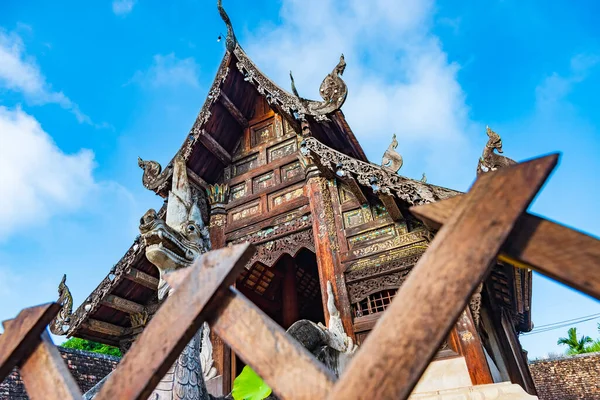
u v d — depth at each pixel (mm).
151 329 1452
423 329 1146
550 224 1245
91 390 4137
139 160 11836
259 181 11875
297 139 11852
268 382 1242
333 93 9602
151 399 3660
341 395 1106
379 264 8633
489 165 6875
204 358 7574
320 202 9984
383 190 7797
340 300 8547
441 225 1394
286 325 12141
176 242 4227
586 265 1134
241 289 12336
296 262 14203
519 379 9938
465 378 6609
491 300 9758
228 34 12141
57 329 9578
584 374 25500
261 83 11008
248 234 10977
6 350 1684
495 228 1235
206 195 12266
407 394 1085
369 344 1170
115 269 9742
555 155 1280
